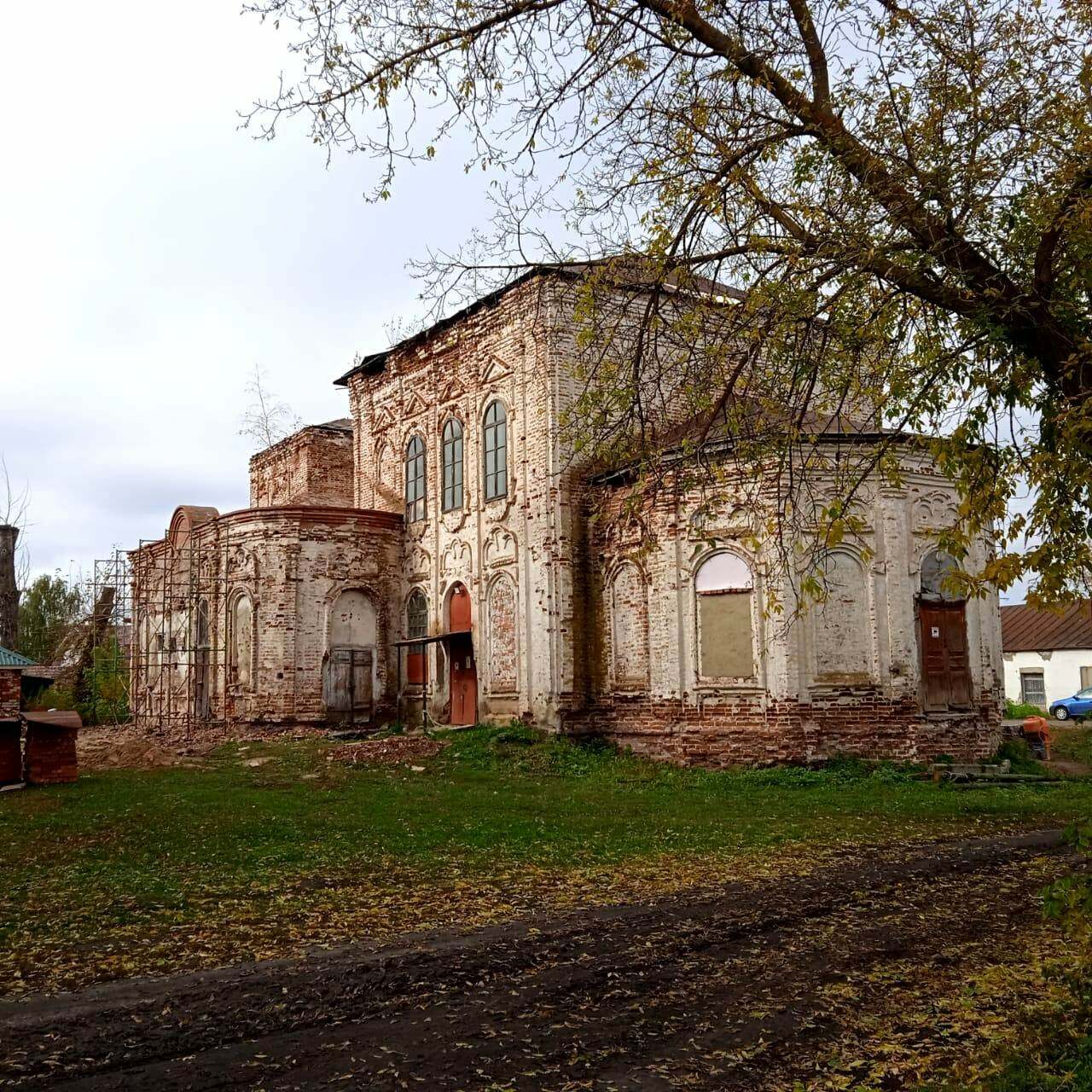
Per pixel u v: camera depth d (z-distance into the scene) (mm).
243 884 10195
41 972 7355
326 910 9141
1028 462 7250
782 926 8602
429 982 7094
